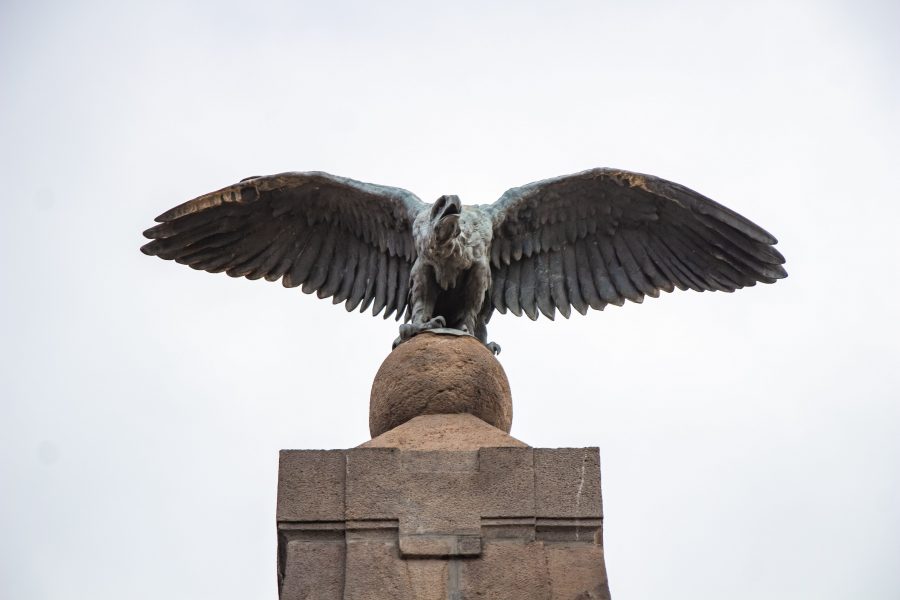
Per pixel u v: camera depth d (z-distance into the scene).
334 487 16.64
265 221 19.70
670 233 19.28
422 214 18.67
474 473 16.70
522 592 16.12
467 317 18.61
